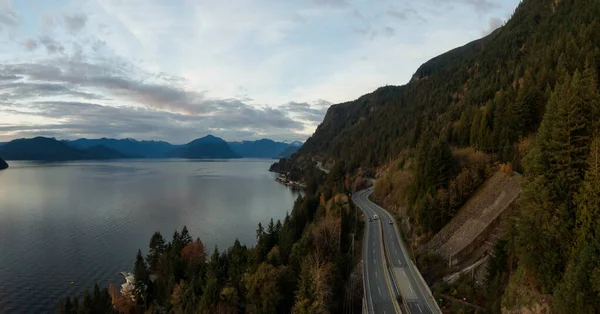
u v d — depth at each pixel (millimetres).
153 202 192250
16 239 120062
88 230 132125
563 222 42375
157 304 82188
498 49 161500
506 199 64312
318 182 199875
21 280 89312
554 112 49500
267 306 60000
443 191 78375
